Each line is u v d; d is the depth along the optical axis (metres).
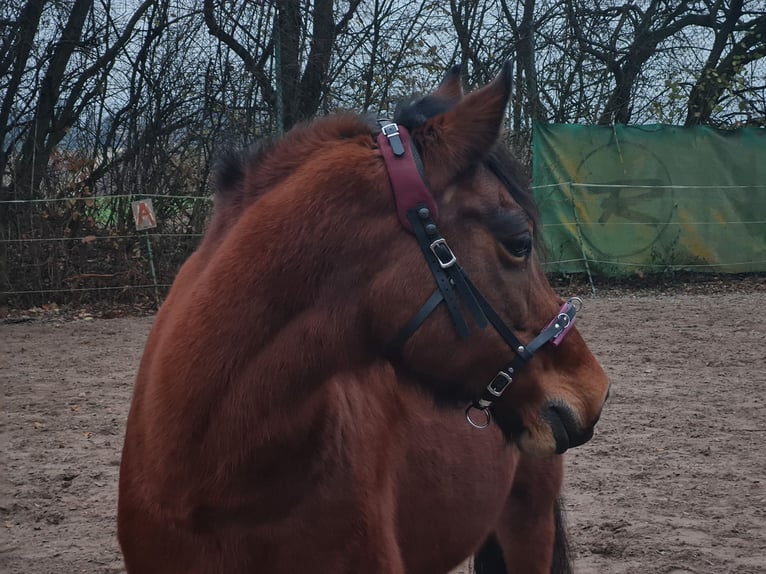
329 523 2.02
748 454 5.89
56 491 5.15
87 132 15.62
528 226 2.08
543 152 14.56
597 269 14.80
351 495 2.05
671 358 9.07
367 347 2.05
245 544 2.00
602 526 4.59
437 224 2.02
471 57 18.91
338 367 2.02
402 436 2.36
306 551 2.02
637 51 19.44
